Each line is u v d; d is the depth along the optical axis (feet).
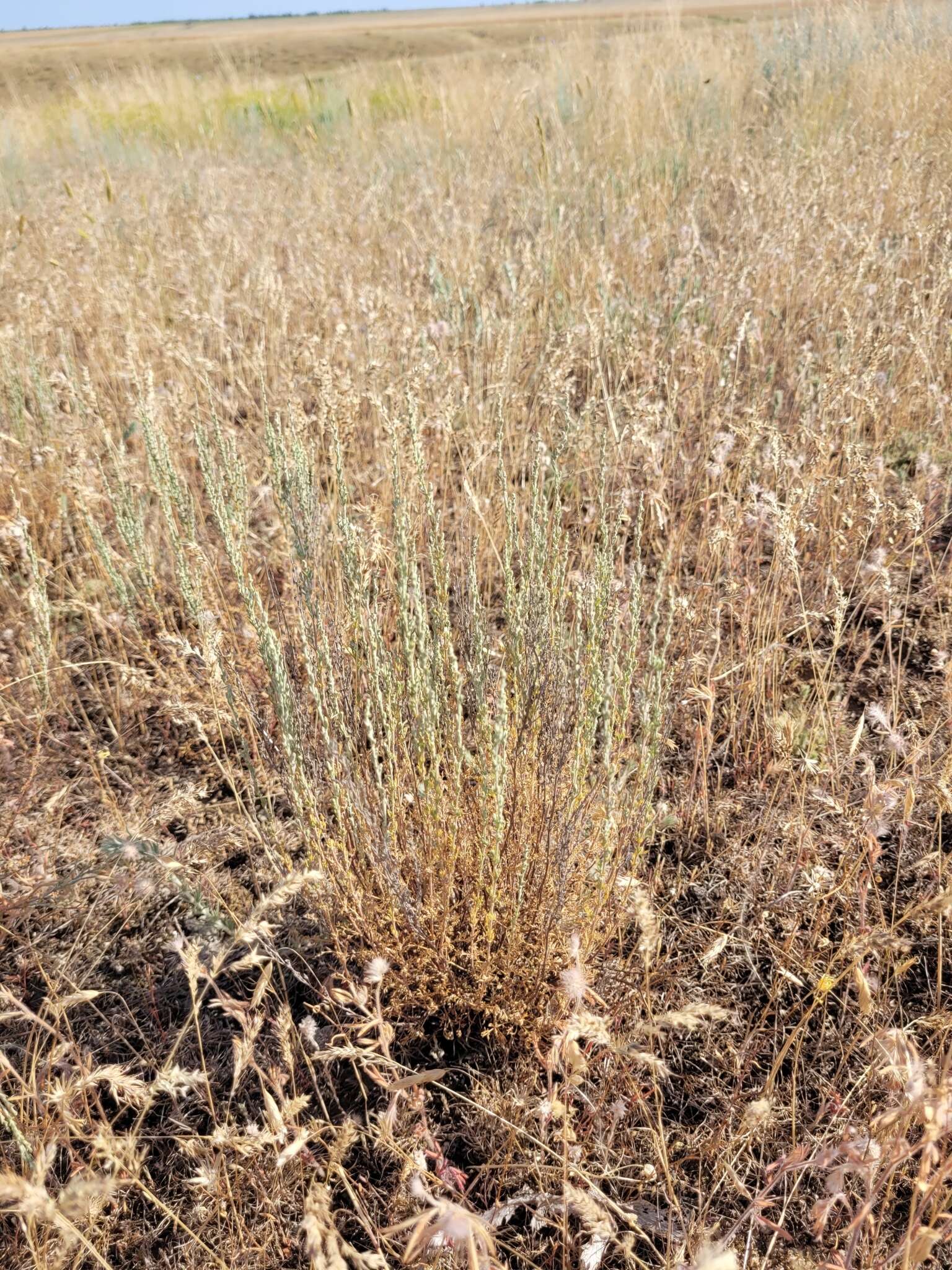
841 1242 5.51
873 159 18.07
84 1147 6.12
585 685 6.24
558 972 6.47
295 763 6.34
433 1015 6.92
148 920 7.61
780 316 14.05
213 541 11.64
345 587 8.23
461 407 11.23
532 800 6.43
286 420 10.41
